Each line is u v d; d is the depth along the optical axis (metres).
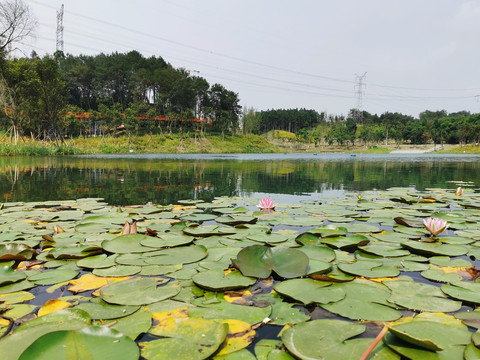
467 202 4.39
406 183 7.08
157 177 7.79
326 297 1.52
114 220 3.12
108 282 1.71
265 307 1.44
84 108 53.41
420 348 1.09
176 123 55.41
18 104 26.64
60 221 3.10
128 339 1.10
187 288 1.63
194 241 2.48
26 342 1.09
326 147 76.19
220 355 1.08
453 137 65.31
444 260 2.09
